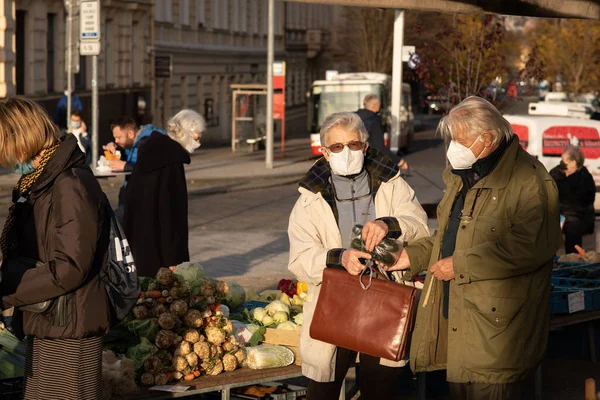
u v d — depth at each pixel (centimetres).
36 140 476
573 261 1009
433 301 533
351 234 554
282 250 1533
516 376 505
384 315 534
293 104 7462
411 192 584
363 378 584
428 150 4819
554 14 719
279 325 728
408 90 4775
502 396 508
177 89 4847
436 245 532
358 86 3953
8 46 3105
